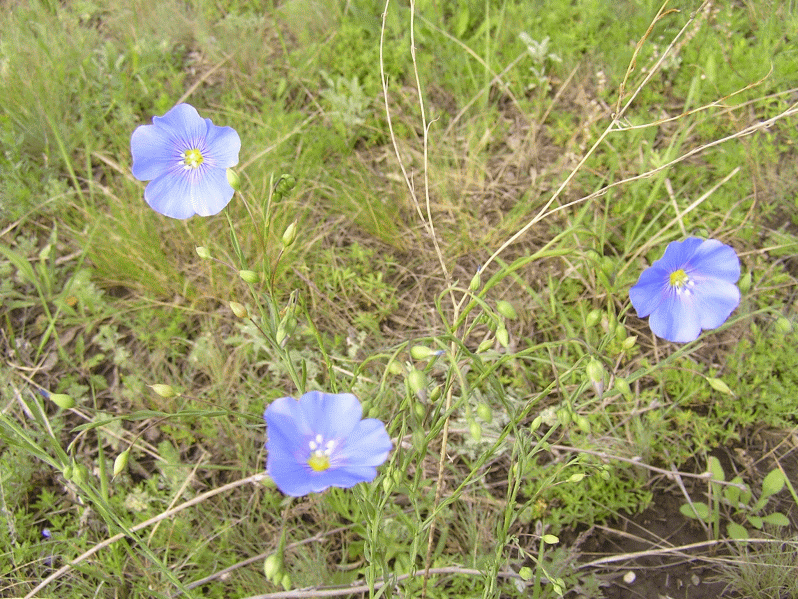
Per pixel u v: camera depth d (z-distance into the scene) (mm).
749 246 412
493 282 235
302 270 418
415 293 419
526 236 431
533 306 402
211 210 237
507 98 506
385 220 434
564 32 516
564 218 436
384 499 224
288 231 227
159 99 501
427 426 288
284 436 196
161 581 315
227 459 360
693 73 481
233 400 376
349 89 498
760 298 393
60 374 392
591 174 442
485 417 209
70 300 415
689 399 367
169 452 351
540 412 363
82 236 425
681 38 485
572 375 353
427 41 522
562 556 317
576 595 319
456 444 357
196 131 239
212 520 333
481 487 341
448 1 546
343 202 440
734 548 328
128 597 319
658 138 463
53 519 334
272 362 370
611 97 480
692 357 381
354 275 413
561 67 500
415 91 499
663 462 354
